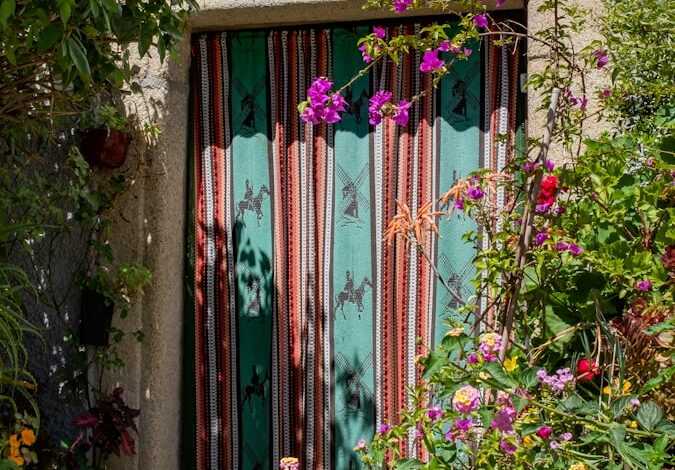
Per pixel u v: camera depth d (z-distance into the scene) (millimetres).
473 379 2492
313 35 4051
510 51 3848
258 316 4125
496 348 2545
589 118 3477
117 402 3809
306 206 4070
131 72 3658
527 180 3135
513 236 3053
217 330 4164
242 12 3955
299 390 4074
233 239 4148
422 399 2994
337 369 4035
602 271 2920
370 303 3994
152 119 4023
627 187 3010
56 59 3271
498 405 2498
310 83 4055
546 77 3180
